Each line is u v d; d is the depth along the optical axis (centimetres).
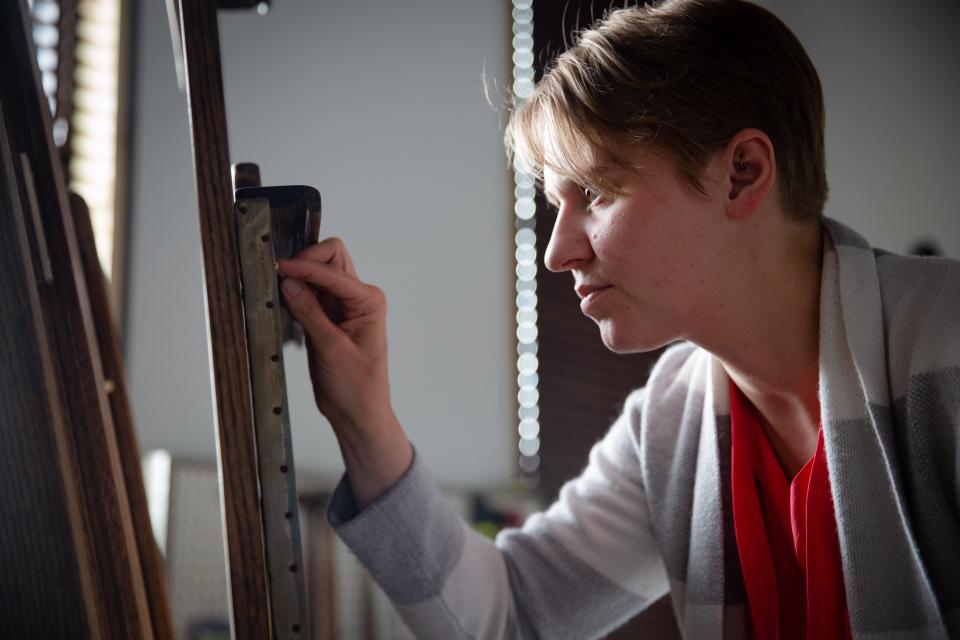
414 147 397
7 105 87
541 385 383
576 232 90
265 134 381
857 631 83
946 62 556
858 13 500
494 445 381
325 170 384
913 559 83
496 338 390
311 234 86
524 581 111
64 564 69
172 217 362
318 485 332
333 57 396
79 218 112
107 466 87
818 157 90
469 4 412
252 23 389
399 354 376
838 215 453
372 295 90
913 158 510
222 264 74
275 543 74
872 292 86
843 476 85
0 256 70
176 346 351
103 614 84
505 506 358
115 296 345
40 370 70
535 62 402
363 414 93
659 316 88
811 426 94
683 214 86
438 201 396
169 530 309
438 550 100
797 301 89
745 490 96
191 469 322
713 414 100
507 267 397
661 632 365
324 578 305
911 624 82
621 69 87
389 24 406
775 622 93
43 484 69
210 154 74
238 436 73
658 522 105
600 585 111
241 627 71
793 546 95
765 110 87
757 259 88
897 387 84
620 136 85
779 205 88
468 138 405
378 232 385
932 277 85
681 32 87
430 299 386
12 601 70
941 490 82
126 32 363
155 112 368
